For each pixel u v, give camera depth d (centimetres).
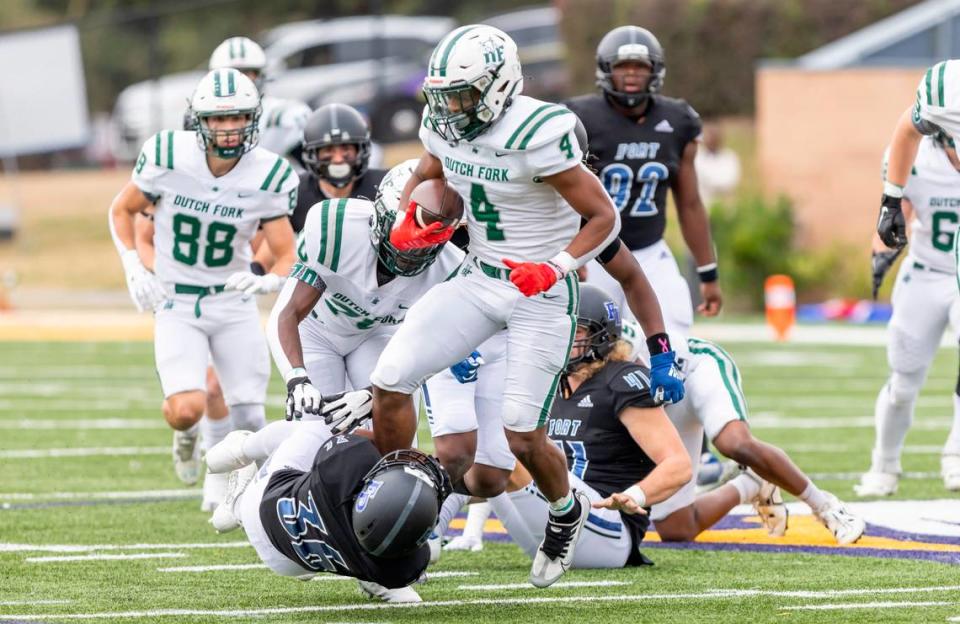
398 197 1634
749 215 5994
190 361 2202
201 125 2095
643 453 1836
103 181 7881
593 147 2397
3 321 5403
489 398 1797
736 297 6028
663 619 1511
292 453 1566
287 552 1517
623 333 1845
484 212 1586
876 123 6016
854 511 2217
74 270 6656
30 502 2317
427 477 1441
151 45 7494
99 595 1639
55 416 3359
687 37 7081
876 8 7088
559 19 7244
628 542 1812
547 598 1634
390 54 7525
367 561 1462
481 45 1509
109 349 4794
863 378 4128
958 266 1991
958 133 1978
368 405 1589
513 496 1794
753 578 1742
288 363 1609
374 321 1797
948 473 2325
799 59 7062
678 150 2442
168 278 2206
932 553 1900
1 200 7612
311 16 9744
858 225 6041
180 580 1733
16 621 1491
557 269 1520
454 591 1680
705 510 1992
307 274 1672
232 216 2161
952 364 4516
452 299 1608
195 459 2322
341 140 2181
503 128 1532
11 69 6725
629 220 2425
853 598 1608
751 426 3253
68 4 10038
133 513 2222
